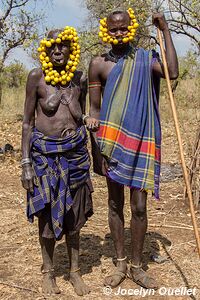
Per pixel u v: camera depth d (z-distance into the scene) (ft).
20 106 64.13
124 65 13.01
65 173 12.94
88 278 14.70
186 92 47.57
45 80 13.00
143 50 13.25
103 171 13.64
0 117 54.75
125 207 21.42
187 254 16.38
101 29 13.11
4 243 17.53
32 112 13.29
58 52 12.76
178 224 19.36
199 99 40.88
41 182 13.04
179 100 44.47
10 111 59.62
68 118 13.08
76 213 13.47
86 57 49.03
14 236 18.15
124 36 12.89
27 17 50.16
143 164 13.16
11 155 34.30
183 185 23.85
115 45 13.08
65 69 13.05
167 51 12.65
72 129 13.10
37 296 13.66
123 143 13.04
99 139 13.25
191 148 24.48
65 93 13.10
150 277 14.33
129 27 12.87
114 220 14.29
